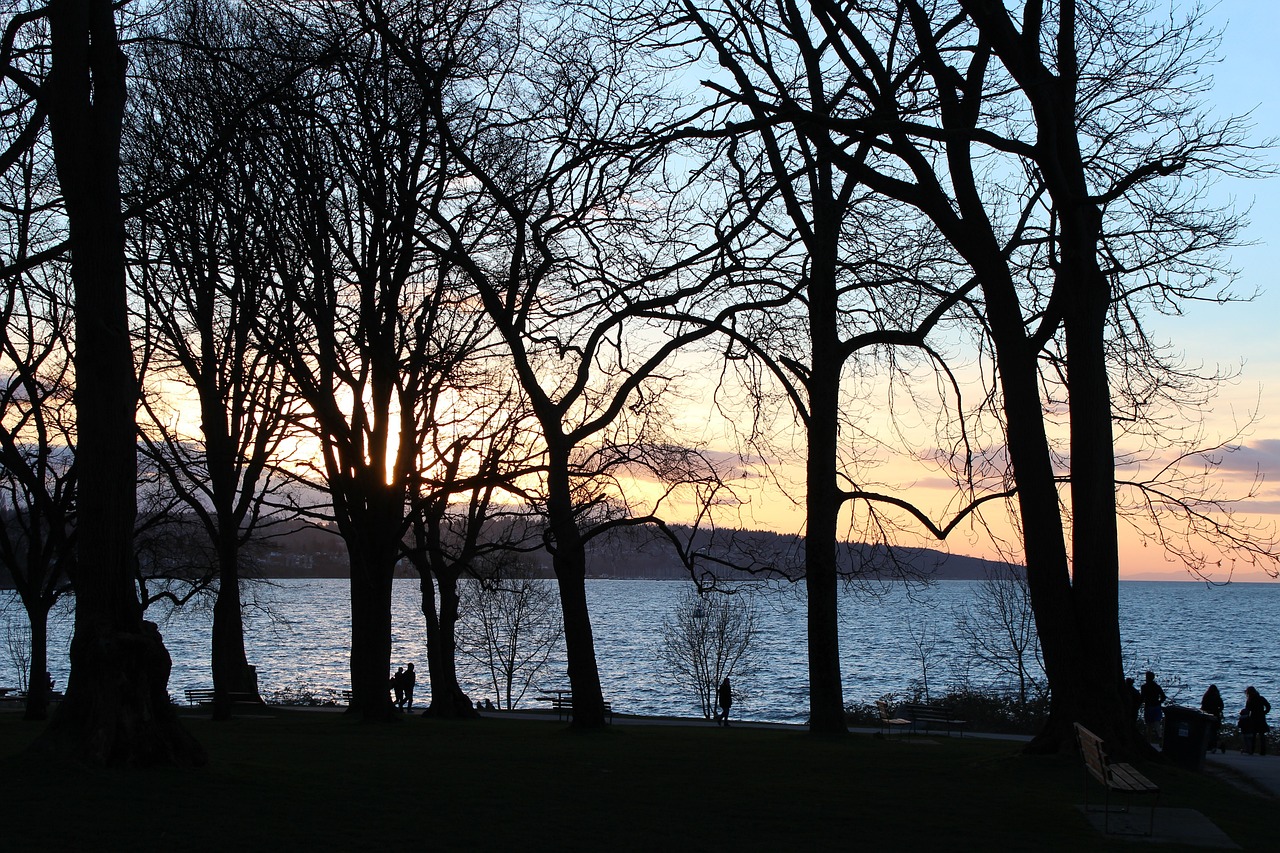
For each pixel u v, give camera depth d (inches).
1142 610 7500.0
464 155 772.6
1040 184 667.4
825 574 901.2
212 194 842.8
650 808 428.8
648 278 764.6
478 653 2711.6
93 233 479.5
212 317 981.8
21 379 957.8
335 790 439.8
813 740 823.7
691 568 838.5
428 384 952.3
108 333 473.4
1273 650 3614.7
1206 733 638.5
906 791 490.6
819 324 901.8
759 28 702.5
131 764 442.3
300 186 825.5
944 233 616.7
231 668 1317.7
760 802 450.3
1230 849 387.2
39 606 1016.2
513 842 355.3
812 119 576.1
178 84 827.4
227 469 1014.4
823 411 898.7
